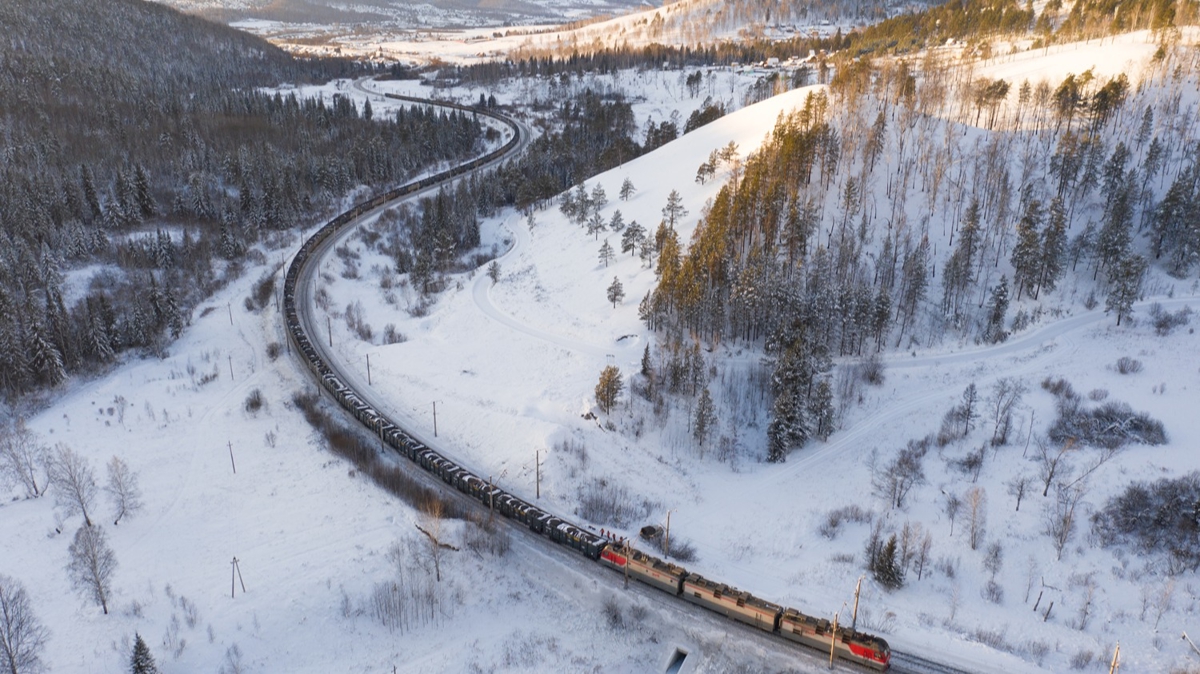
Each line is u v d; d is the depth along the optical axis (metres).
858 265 123.00
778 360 99.75
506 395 104.56
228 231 160.25
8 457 88.25
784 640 61.31
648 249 134.25
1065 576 67.81
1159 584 65.62
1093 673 56.75
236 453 93.81
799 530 77.50
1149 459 80.81
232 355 121.88
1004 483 81.56
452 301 140.75
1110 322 110.75
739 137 176.62
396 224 185.00
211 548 75.06
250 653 61.16
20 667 57.00
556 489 84.62
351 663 61.09
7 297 114.00
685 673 59.84
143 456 92.75
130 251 147.00
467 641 63.75
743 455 93.12
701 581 65.75
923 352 110.75
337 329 130.75
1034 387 98.94
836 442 93.56
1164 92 169.62
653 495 84.75
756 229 129.62
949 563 70.19
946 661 58.03
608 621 65.81
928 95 181.50
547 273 145.62
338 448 93.38
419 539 74.81
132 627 63.78
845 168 146.38
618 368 105.31
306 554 73.44
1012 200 138.00
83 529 71.31
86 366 116.00
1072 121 162.38
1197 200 120.19
